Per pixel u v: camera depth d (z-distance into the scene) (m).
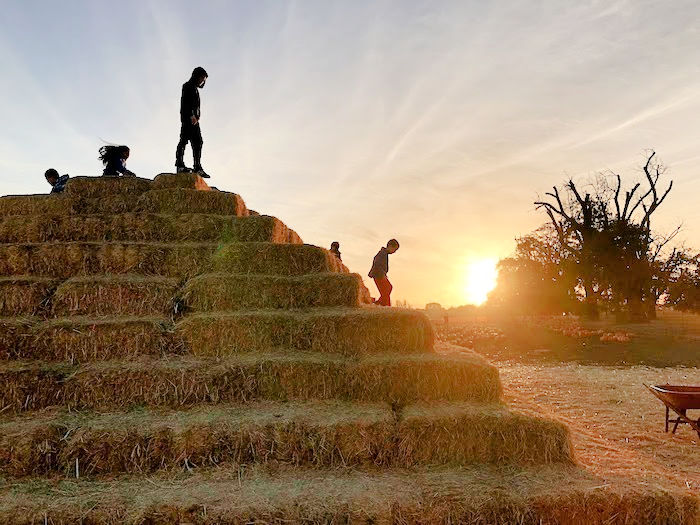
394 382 5.15
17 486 3.97
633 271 28.62
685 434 6.65
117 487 3.96
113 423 4.49
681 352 15.76
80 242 7.38
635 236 29.36
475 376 5.20
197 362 5.39
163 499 3.72
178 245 7.35
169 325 5.89
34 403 4.86
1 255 6.84
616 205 32.00
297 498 3.72
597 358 15.20
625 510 3.75
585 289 31.22
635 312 28.56
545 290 33.38
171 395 5.02
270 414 4.69
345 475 4.19
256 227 8.03
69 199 8.48
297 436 4.38
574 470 4.32
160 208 8.52
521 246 34.59
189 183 9.14
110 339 5.55
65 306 6.17
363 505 3.64
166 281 6.65
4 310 6.07
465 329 24.20
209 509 3.57
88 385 4.95
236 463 4.30
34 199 8.53
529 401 5.62
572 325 25.14
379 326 5.80
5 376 4.85
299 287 6.61
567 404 8.40
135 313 6.28
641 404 8.41
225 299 6.40
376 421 4.48
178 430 4.33
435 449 4.45
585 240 31.28
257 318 5.84
